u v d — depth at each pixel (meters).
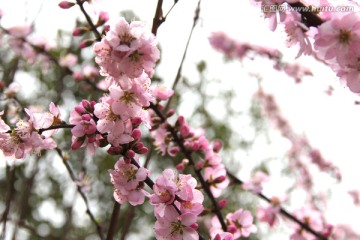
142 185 2.26
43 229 9.53
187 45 3.59
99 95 5.19
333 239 4.64
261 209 4.51
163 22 2.76
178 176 2.22
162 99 3.37
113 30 2.17
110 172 2.25
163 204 2.17
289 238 4.49
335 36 2.05
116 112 2.20
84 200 3.58
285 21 2.19
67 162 3.82
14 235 3.81
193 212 2.16
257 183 4.61
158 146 3.58
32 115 2.30
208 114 11.94
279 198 4.44
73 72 5.20
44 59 5.63
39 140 2.26
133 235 11.46
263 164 9.62
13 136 2.28
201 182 3.27
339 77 2.27
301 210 4.54
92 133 2.21
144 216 11.71
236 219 3.45
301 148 7.26
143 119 2.31
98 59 2.20
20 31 5.34
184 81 10.18
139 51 2.17
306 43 2.14
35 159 4.25
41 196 9.78
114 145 2.21
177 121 3.45
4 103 4.40
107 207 8.98
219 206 3.13
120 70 2.19
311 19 2.11
